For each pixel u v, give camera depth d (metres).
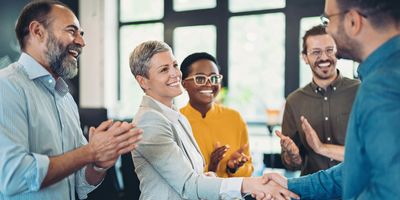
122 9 4.93
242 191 1.44
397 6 0.93
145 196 1.47
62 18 1.40
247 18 4.13
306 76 3.86
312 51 2.10
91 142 1.23
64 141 1.45
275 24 4.00
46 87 1.43
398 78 0.88
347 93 2.12
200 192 1.39
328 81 2.14
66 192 1.45
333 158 1.93
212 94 2.13
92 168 1.52
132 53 1.56
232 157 2.02
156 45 1.54
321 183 1.46
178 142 1.49
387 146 0.84
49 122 1.38
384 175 0.86
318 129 2.15
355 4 0.95
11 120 1.24
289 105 2.27
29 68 1.38
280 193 1.45
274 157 3.28
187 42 4.46
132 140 1.24
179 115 1.59
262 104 4.08
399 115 0.84
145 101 1.53
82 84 5.07
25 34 1.39
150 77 1.52
